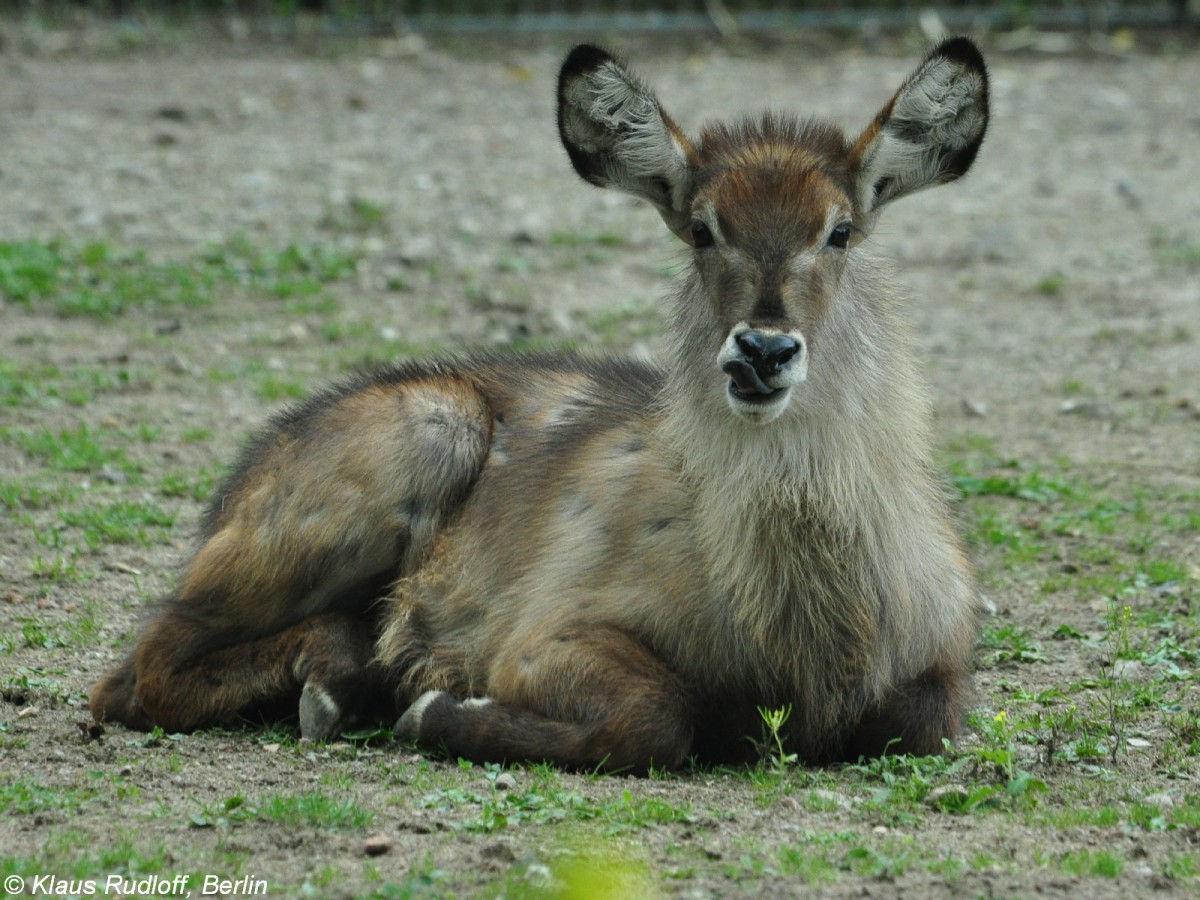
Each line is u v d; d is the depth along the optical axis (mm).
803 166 9477
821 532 9438
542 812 8430
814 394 9375
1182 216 26031
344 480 10438
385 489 10492
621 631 9633
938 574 9914
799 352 8961
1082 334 21156
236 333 19969
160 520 14242
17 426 16594
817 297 9273
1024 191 27406
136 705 10344
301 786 9008
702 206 9523
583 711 9328
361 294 21719
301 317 20641
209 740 10047
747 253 9242
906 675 9781
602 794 8812
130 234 23281
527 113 31109
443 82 32969
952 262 24141
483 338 19875
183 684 10297
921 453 10148
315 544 10383
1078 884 7594
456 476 10664
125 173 26172
